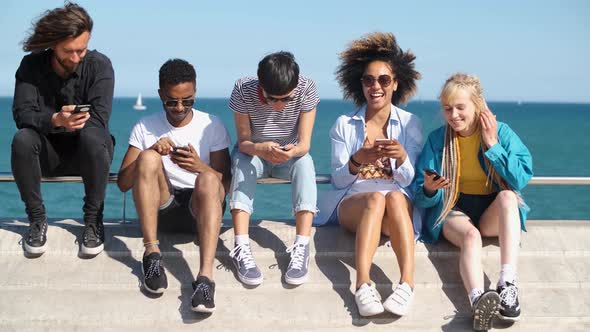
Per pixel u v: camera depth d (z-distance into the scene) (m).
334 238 4.65
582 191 20.23
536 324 4.20
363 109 4.79
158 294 4.17
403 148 4.41
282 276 4.37
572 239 4.78
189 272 4.36
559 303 4.31
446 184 4.23
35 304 4.07
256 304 4.16
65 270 4.32
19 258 4.38
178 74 4.26
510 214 4.20
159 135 4.55
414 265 4.48
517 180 4.30
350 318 4.11
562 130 65.75
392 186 4.62
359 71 4.75
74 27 4.11
